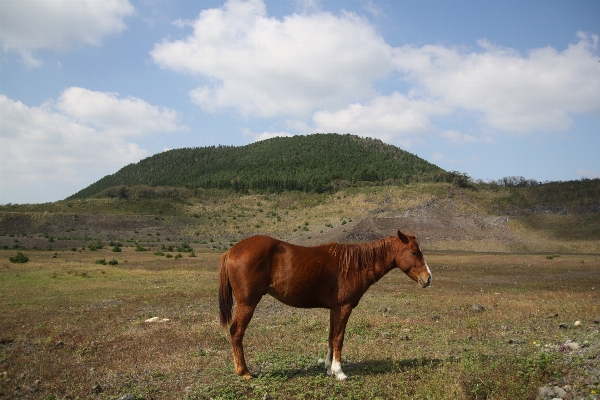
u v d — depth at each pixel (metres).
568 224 63.06
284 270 5.64
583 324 9.14
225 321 5.82
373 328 9.41
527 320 10.08
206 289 17.67
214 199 106.12
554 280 22.09
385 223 64.56
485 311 11.53
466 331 8.99
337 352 5.86
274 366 6.39
